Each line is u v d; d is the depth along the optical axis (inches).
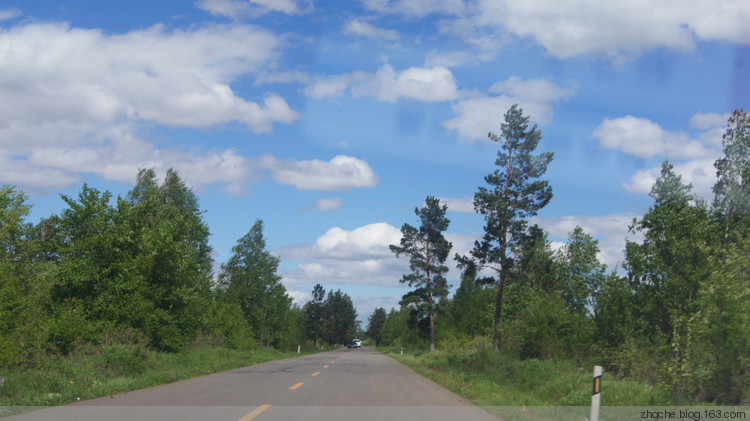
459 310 2192.4
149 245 1011.9
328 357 1764.3
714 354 439.8
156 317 997.2
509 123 1562.5
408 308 2341.3
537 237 1494.8
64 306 881.5
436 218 2321.6
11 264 765.9
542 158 1521.9
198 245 1563.7
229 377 759.7
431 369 1090.7
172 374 711.7
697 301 475.8
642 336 772.6
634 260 801.6
